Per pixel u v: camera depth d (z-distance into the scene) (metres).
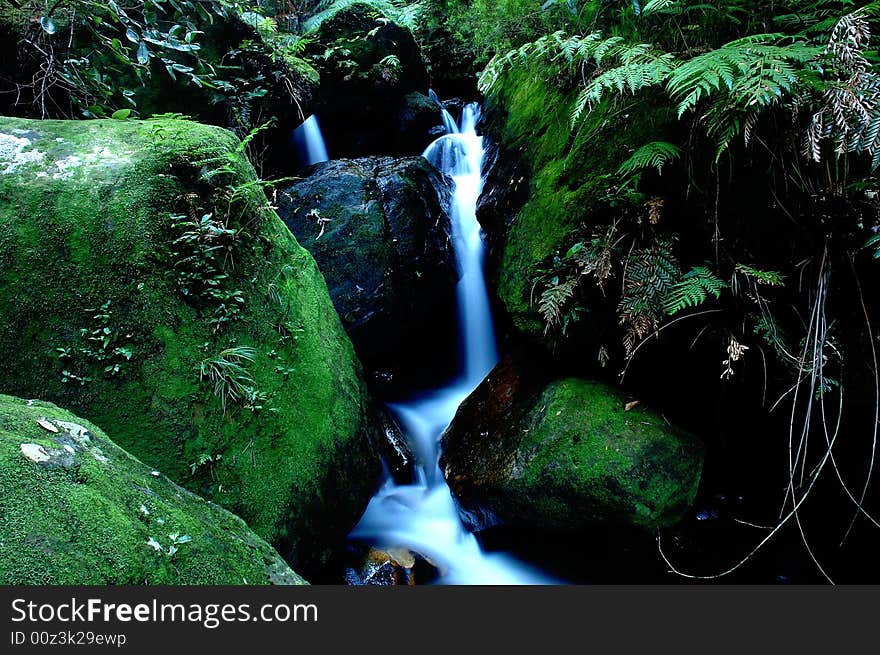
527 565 3.46
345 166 5.05
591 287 3.40
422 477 3.91
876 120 2.02
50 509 1.32
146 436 2.37
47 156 2.53
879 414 2.70
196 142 2.78
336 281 4.44
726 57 2.37
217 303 2.68
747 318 2.94
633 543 3.14
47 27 2.75
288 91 4.86
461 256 5.05
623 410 3.33
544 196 3.84
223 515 1.94
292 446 2.82
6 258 2.31
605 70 3.38
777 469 3.21
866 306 2.65
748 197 2.84
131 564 1.38
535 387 3.83
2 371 2.24
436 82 7.43
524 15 4.50
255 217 3.02
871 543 2.88
